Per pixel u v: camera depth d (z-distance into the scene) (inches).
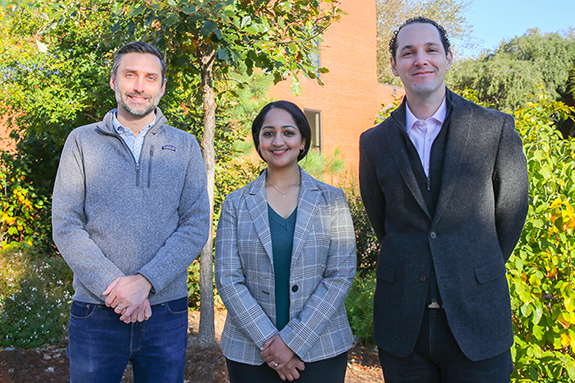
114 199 79.4
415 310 75.0
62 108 208.5
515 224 78.4
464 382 73.4
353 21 605.6
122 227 78.6
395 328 76.9
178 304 83.0
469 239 74.6
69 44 233.6
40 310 174.7
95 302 77.1
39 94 212.7
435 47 75.9
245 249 83.4
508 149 75.2
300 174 91.3
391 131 81.7
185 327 85.0
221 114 249.8
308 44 162.1
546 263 108.4
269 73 156.3
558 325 106.0
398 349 76.1
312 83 555.5
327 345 79.2
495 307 74.0
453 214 74.7
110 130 82.0
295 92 158.7
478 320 72.4
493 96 858.8
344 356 81.7
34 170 261.7
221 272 83.0
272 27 159.8
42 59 217.2
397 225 80.5
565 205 106.3
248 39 146.5
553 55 866.8
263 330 76.9
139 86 81.6
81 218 80.5
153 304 79.4
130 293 74.2
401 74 79.0
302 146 90.0
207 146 164.6
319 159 314.0
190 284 217.2
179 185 85.0
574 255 106.6
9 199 239.9
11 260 200.1
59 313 178.5
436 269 73.6
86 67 217.8
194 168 88.0
